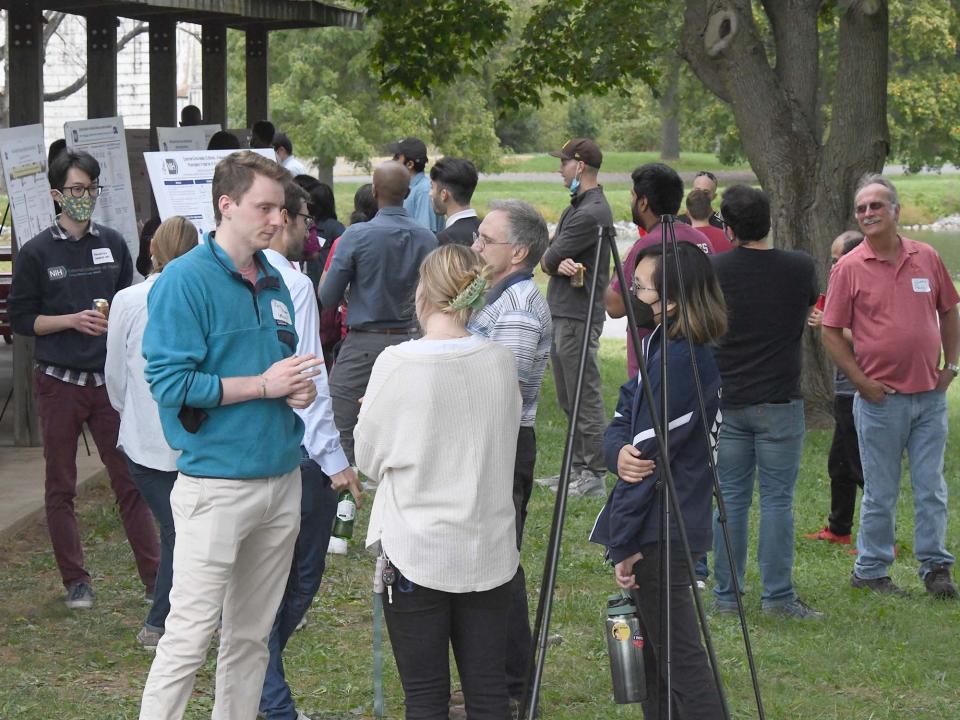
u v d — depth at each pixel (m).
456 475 4.11
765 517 7.06
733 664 6.33
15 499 8.75
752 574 8.00
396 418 4.12
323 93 34.66
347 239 8.43
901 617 7.14
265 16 11.97
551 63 17.50
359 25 13.58
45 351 6.70
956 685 6.14
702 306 4.61
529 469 5.52
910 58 40.56
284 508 4.55
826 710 5.79
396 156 11.64
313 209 10.56
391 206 8.54
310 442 5.15
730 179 69.81
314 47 34.00
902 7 37.47
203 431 4.37
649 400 3.89
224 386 4.30
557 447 11.59
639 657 4.41
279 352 4.51
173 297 4.30
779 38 13.67
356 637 6.62
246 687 4.69
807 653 6.48
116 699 5.64
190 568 4.40
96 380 6.74
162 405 4.28
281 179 4.44
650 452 4.52
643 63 16.75
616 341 20.61
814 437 12.70
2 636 6.41
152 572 6.94
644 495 4.54
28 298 6.71
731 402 6.88
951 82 40.06
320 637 6.59
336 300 8.56
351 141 33.97
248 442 4.38
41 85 10.27
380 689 5.56
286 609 5.36
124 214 10.34
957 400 16.12
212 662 6.09
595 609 7.12
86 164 6.83
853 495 8.83
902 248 7.41
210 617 4.43
